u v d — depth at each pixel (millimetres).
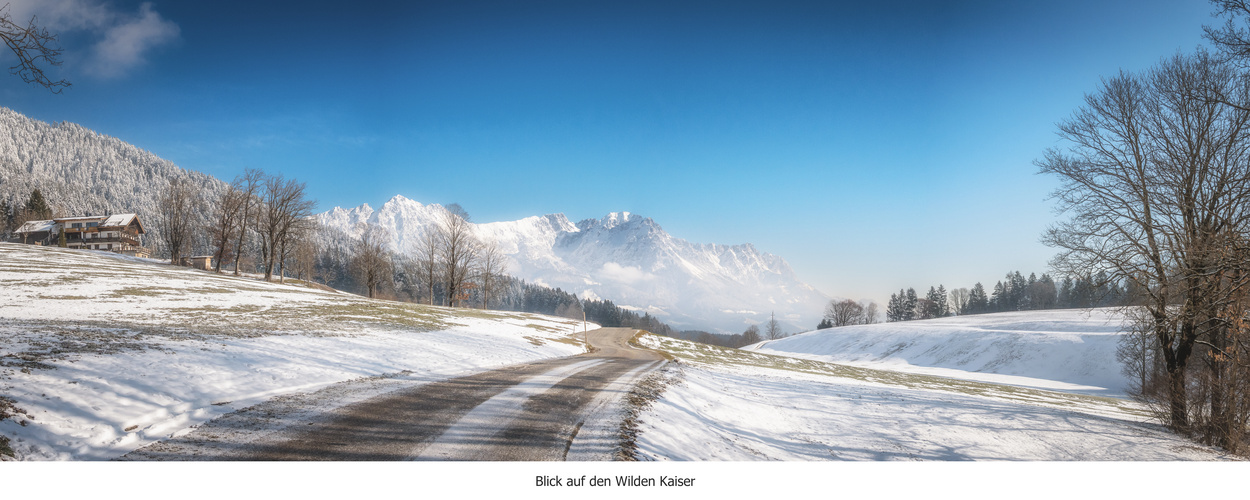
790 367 52938
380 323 33156
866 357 93188
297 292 56094
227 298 39750
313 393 13109
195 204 82000
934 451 15766
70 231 118625
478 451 9914
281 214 72812
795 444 15680
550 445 10633
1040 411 22391
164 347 15273
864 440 16844
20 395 9227
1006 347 77000
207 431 9609
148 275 50750
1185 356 18438
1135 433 18672
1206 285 15867
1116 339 67312
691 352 53281
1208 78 16109
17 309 24844
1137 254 17422
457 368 20359
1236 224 15352
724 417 17500
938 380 55156
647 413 14539
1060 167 19219
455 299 77000
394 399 13312
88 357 12531
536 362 26328
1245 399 16469
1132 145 18281
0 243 72812
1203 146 16922
